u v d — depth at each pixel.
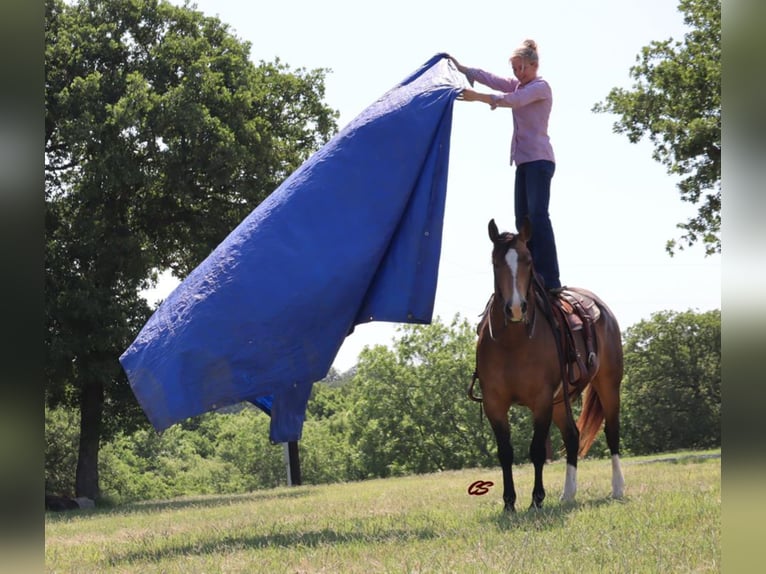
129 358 7.79
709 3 27.78
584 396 10.62
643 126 29.16
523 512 8.01
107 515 17.64
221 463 96.31
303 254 7.93
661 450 74.06
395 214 8.13
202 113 26.97
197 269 8.18
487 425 71.94
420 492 13.79
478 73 9.29
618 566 4.77
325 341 7.89
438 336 73.69
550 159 9.06
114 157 26.06
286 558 6.00
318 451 87.44
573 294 9.88
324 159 8.30
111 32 28.92
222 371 7.67
